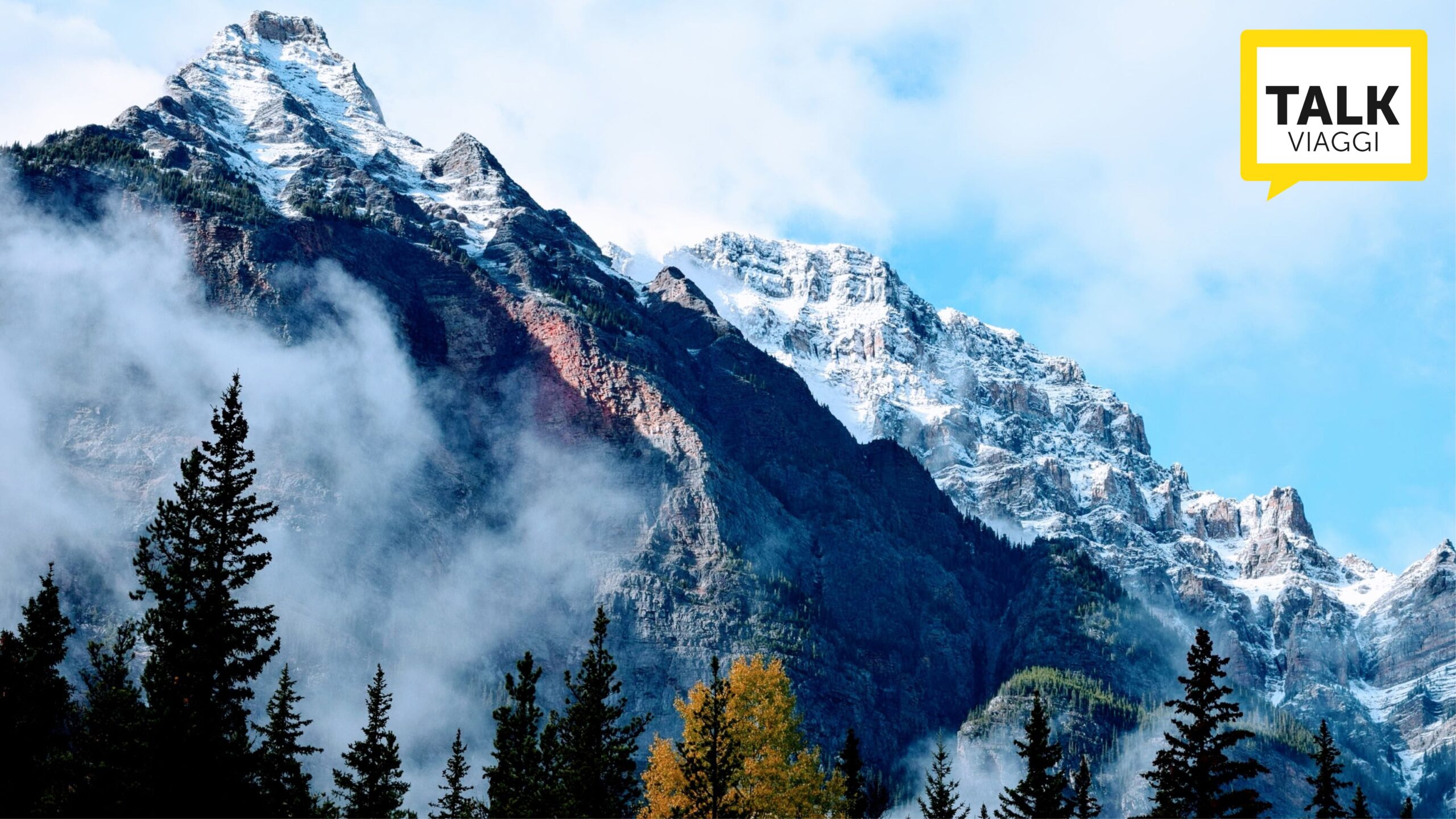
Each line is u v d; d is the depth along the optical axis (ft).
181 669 246.88
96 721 255.09
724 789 299.79
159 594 251.60
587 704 328.29
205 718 243.60
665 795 307.78
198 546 255.91
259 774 258.57
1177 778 273.13
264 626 257.14
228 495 257.96
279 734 308.81
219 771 243.40
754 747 313.94
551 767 328.90
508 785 326.24
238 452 262.26
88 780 239.09
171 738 239.30
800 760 317.83
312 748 286.25
